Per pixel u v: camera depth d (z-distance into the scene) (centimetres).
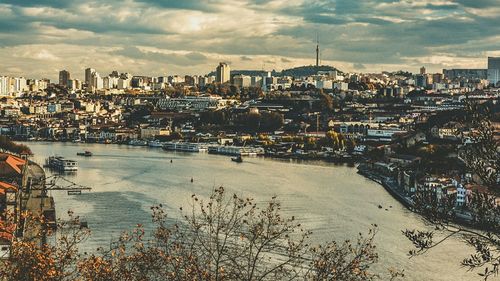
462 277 11612
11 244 5831
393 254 13238
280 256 9488
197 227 5588
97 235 14025
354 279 5088
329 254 5300
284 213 17688
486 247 4866
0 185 15538
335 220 16900
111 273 5416
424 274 11806
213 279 5019
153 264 5444
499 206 4797
